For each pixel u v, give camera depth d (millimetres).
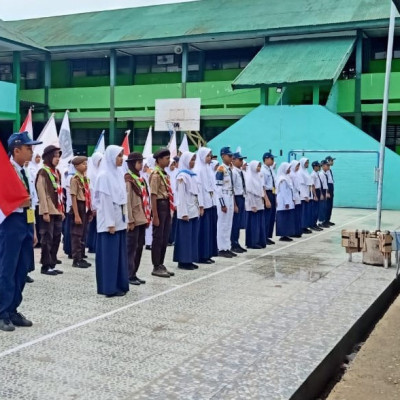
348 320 5047
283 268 7824
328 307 5500
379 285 6594
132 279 6578
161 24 25484
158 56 26391
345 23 20969
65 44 25188
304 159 12523
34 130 27188
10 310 4777
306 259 8664
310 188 12633
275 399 3262
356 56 21484
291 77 19812
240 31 22359
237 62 24969
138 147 26703
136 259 6602
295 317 5098
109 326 4863
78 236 7762
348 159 19844
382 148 8414
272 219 10898
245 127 20922
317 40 22219
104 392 3441
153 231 7023
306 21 21859
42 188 7074
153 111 24625
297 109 20219
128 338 4535
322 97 22359
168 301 5801
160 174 6973
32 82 28266
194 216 7559
